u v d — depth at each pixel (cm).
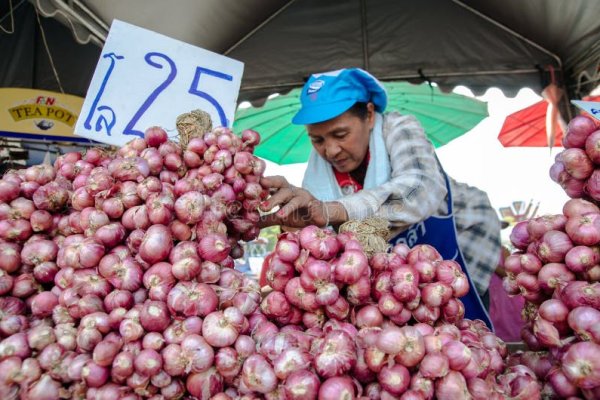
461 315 68
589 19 251
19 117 244
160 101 129
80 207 77
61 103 253
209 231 73
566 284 67
